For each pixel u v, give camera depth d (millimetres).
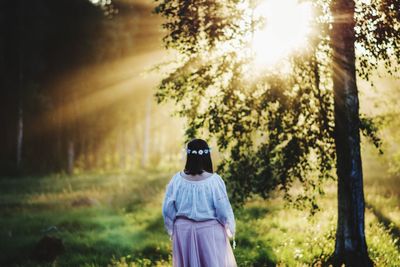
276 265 8242
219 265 5723
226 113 8258
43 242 10383
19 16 37562
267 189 8695
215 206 5789
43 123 40531
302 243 9852
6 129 37906
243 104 8328
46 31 40438
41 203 18453
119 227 13680
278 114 8180
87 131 44781
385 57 7582
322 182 8766
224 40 7875
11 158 37781
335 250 8055
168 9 7789
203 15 7695
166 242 11195
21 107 36188
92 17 41531
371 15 7398
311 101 8578
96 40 41719
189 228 5742
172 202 5848
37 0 38500
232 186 8930
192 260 5703
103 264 9477
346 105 7844
